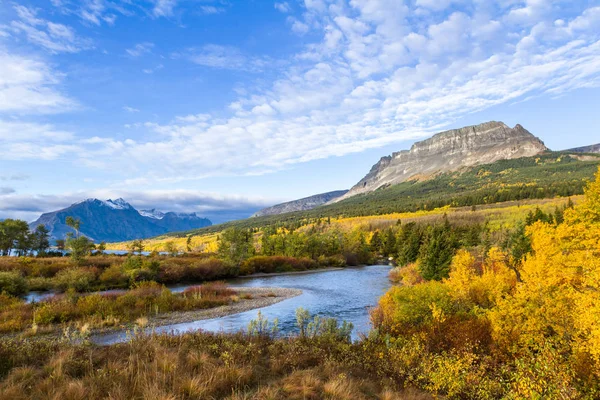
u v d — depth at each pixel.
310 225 170.50
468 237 60.78
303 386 8.15
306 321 22.78
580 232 15.56
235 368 9.30
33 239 80.12
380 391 8.87
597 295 9.08
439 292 16.48
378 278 51.91
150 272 43.00
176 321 22.59
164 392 7.00
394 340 13.63
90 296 24.64
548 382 7.72
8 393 6.89
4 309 21.64
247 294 34.19
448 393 8.71
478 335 12.38
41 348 11.23
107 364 9.12
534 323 11.23
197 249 131.12
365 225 143.12
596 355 8.24
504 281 17.12
